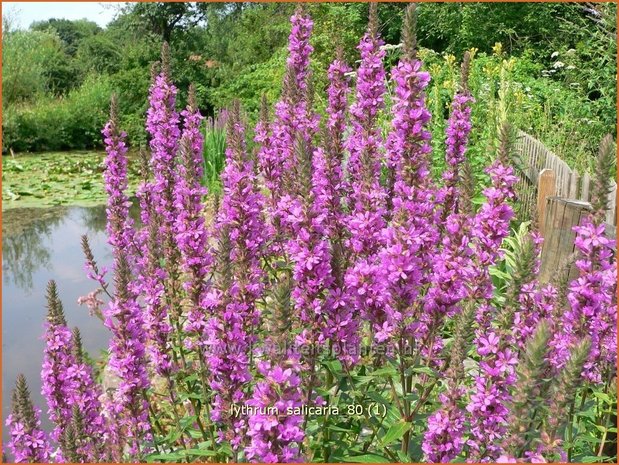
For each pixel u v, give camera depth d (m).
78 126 28.83
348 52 19.16
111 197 5.91
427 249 4.19
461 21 20.42
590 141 12.12
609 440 4.21
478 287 3.94
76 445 4.00
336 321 3.69
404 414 3.80
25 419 3.98
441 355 4.11
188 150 4.79
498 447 3.30
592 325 3.77
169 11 30.38
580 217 5.59
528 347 2.94
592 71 13.71
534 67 16.61
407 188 4.07
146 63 28.42
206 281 4.36
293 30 6.09
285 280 3.22
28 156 26.47
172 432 4.41
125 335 4.05
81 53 36.03
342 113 5.56
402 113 4.18
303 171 3.69
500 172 4.08
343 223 4.53
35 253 13.34
